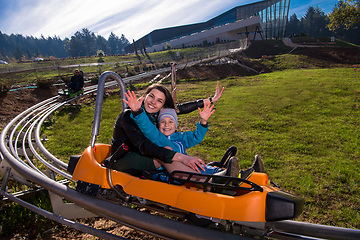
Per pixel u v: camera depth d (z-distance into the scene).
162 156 2.29
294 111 11.52
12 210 3.51
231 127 9.55
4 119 9.42
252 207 1.91
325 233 2.46
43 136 7.46
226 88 17.62
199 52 28.28
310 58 32.16
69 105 12.41
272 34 65.19
